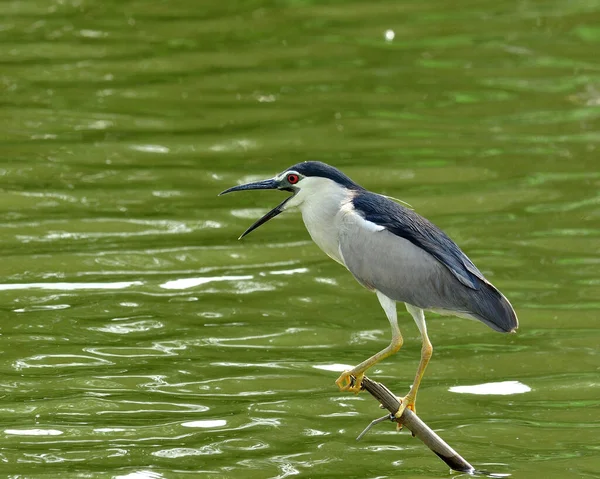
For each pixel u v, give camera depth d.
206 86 22.03
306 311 14.13
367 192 11.03
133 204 16.94
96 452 10.82
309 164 10.92
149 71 22.72
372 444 11.23
